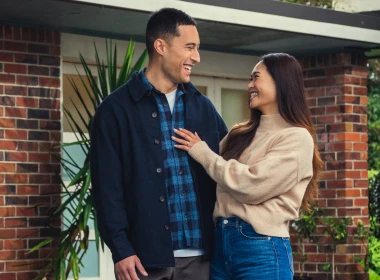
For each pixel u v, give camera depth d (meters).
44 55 7.02
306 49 8.37
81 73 7.57
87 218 6.27
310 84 8.52
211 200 4.05
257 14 7.15
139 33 7.57
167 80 4.02
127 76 6.56
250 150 4.04
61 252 6.46
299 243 8.33
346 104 8.28
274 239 3.91
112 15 6.75
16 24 6.88
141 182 3.89
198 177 4.02
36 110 6.94
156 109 3.99
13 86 6.85
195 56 4.00
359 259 8.17
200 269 4.01
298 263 8.38
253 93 4.09
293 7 7.38
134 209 3.89
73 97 7.53
